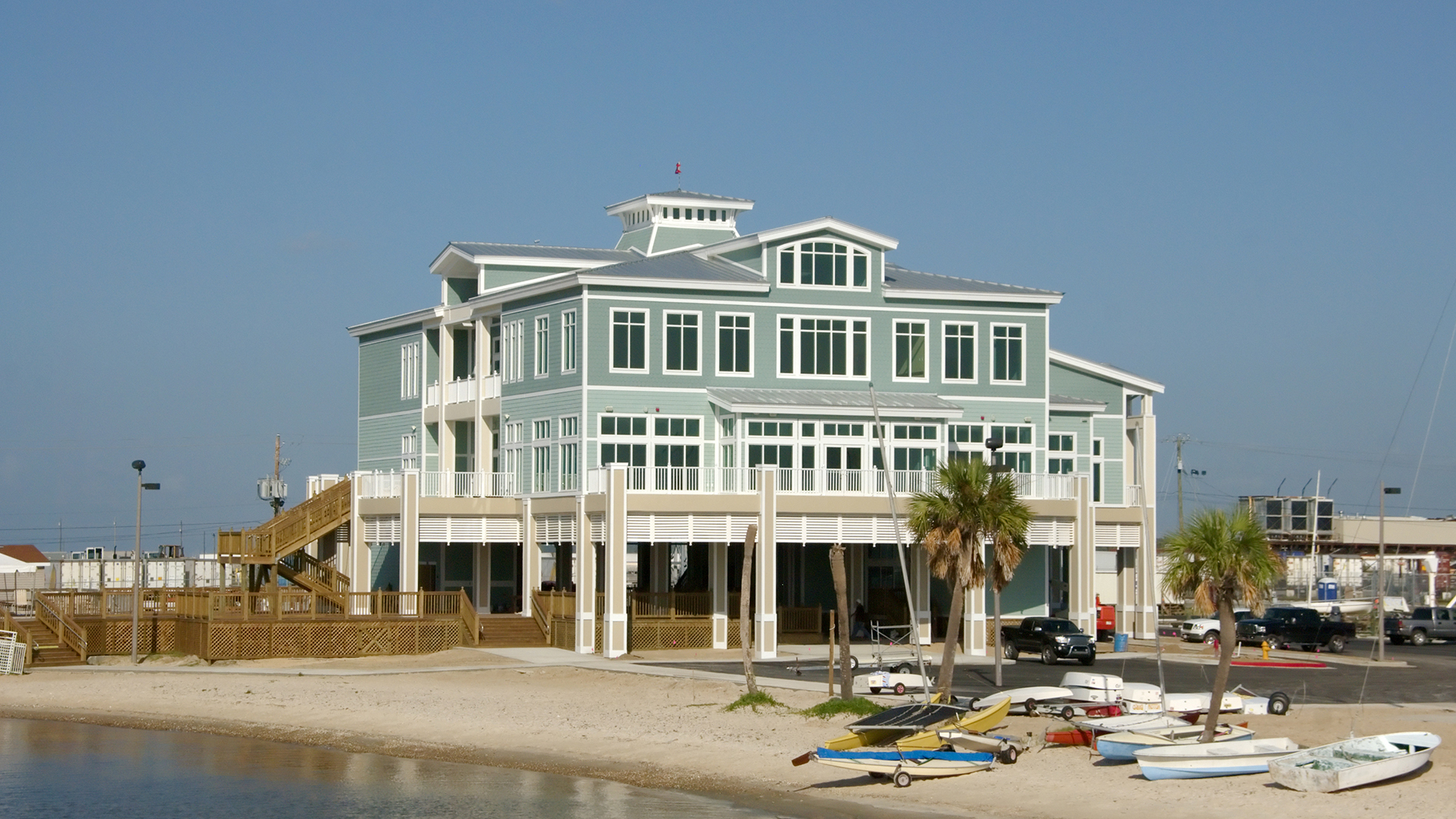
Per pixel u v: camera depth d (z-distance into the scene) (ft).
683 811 127.54
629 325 227.20
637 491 212.64
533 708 174.81
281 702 183.73
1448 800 115.96
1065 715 150.30
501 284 257.34
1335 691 177.78
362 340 290.76
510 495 238.27
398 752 157.99
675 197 271.90
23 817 132.05
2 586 358.84
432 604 223.92
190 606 222.28
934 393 240.12
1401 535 451.94
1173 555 128.57
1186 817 115.44
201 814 132.57
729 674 190.29
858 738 135.03
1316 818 112.98
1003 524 159.74
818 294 235.81
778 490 215.31
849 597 242.78
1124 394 268.82
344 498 238.48
